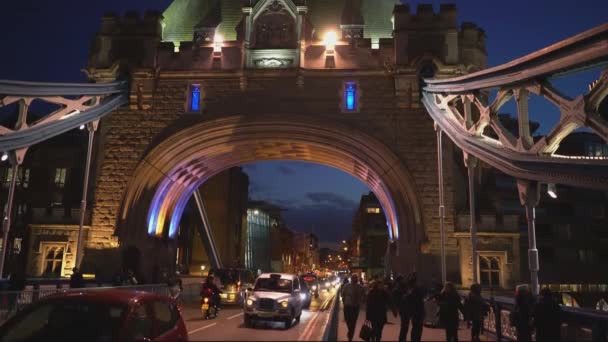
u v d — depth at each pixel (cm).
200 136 3088
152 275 3120
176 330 752
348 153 3198
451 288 1222
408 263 2873
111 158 3039
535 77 1551
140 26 3142
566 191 4875
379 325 1209
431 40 3008
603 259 4759
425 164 2928
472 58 3023
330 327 740
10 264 4019
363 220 7594
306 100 3039
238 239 6538
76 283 1900
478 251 2775
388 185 3061
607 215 4834
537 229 4803
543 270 4681
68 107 2506
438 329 1747
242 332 1612
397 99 2998
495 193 2931
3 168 4269
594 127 1273
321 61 3075
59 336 612
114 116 3081
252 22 3117
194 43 3131
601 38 1247
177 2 3594
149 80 3083
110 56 3112
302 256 13762
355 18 3166
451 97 2475
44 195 4156
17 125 2147
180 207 3694
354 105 3033
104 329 617
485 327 1562
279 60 3064
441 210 2458
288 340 1431
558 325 1010
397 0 3522
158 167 3067
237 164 3869
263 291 1852
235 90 3075
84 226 2936
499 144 1892
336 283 9031
